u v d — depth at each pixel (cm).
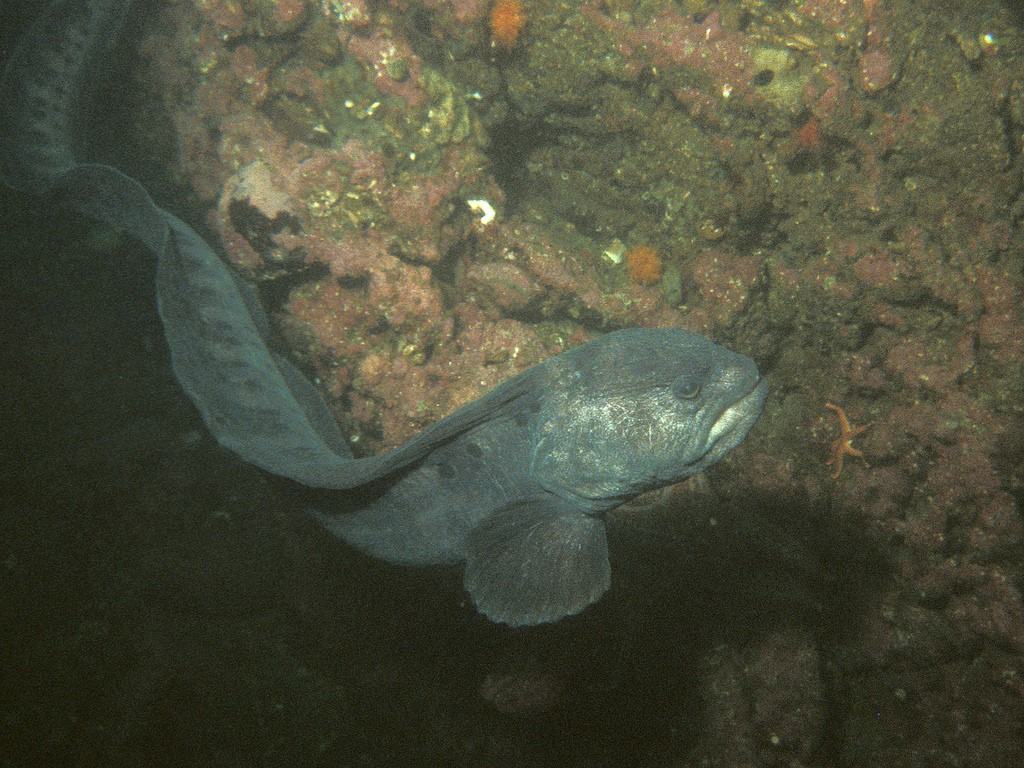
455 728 106
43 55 133
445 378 118
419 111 121
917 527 115
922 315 117
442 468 92
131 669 103
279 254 117
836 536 117
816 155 119
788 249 123
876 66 116
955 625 113
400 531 95
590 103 128
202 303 102
